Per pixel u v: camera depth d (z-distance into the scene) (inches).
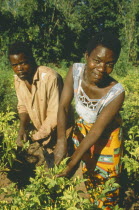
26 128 149.3
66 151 102.3
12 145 150.4
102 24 1190.3
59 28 956.6
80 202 86.0
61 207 83.2
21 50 113.0
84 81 92.9
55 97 122.3
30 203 84.0
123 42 1059.9
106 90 89.4
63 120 102.3
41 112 128.2
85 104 95.9
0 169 156.8
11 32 882.1
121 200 138.3
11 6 955.3
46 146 134.8
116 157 101.2
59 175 90.8
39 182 88.0
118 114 97.5
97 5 1154.7
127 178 142.3
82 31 1107.9
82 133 105.5
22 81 124.6
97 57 80.4
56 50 946.1
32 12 900.0
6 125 168.6
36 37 901.2
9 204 90.2
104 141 100.1
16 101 279.0
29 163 176.7
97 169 105.6
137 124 180.5
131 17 1055.0
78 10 1178.0
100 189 99.7
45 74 120.0
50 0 932.6
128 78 436.1
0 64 732.0
